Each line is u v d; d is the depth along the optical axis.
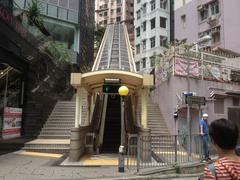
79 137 12.95
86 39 36.31
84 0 35.34
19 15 16.95
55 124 18.58
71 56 27.97
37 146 15.03
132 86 15.37
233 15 31.59
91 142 15.01
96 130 16.88
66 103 21.41
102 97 19.27
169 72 20.09
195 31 36.91
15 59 16.19
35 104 18.56
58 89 23.61
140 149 11.08
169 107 19.41
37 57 19.31
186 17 38.81
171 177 10.30
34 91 18.66
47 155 13.86
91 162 12.29
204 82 19.94
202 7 35.88
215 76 20.88
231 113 20.16
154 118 20.27
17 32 15.83
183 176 10.50
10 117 16.36
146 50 50.94
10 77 16.47
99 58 25.06
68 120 19.08
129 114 18.84
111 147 16.69
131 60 24.67
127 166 10.93
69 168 10.80
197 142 12.12
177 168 10.98
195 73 20.00
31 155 13.65
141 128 13.54
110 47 28.27
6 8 14.33
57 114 20.03
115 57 25.30
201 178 2.25
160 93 21.70
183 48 20.20
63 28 30.56
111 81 12.93
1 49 14.23
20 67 17.02
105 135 17.41
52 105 20.75
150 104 21.64
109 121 18.36
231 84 21.16
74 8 31.52
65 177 9.29
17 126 17.11
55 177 9.25
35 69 19.02
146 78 13.39
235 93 20.55
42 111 18.80
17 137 16.83
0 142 14.78
